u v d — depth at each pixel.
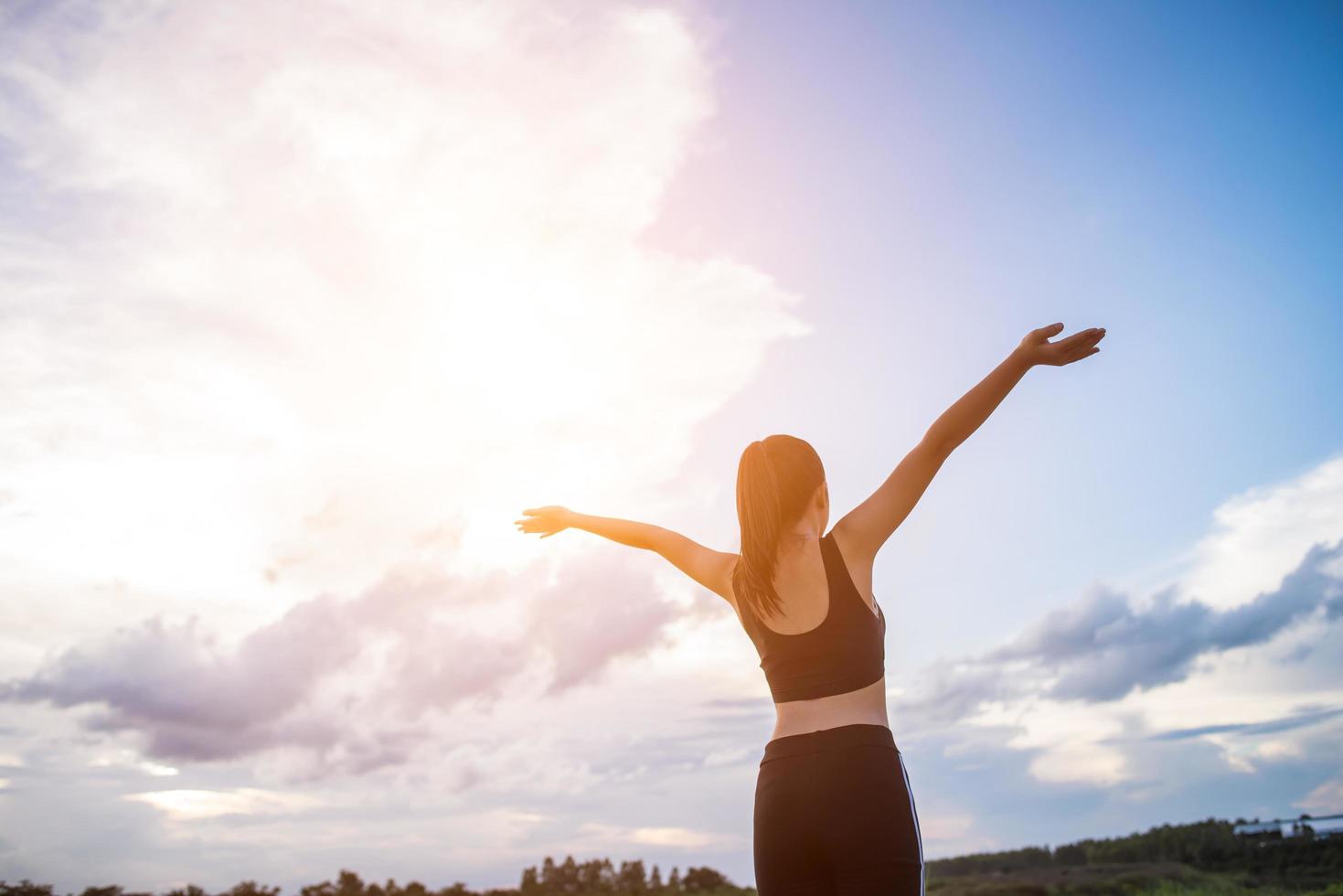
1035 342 1.81
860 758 1.69
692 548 2.20
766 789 1.76
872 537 1.86
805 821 1.68
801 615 1.82
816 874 1.69
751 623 1.90
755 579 1.86
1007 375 1.82
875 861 1.63
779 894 1.71
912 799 1.73
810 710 1.76
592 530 2.40
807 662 1.78
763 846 1.73
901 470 1.90
